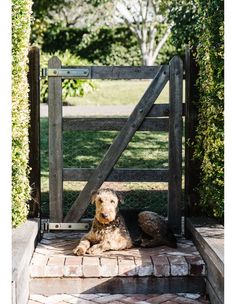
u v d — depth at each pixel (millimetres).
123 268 4227
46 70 4883
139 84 13773
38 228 4727
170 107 4914
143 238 4727
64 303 4086
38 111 4895
